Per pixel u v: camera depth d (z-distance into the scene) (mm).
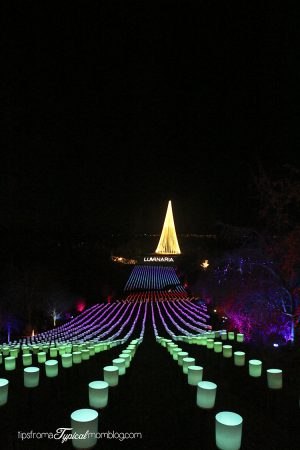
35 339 17484
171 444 3674
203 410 3674
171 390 5266
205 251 25281
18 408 4582
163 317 25719
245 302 14133
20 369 6488
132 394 5078
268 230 12930
